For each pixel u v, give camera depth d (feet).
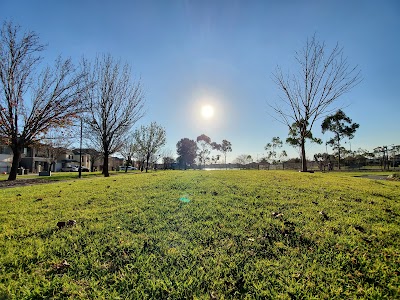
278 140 160.25
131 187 25.84
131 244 10.96
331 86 60.08
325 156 126.62
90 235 12.12
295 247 10.80
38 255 10.09
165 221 13.96
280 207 16.81
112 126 70.85
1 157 150.10
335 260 9.79
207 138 246.06
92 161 172.14
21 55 51.80
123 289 8.00
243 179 32.17
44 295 7.72
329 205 17.63
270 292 7.93
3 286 8.11
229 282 8.41
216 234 12.04
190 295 7.73
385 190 26.09
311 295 7.81
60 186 30.17
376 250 10.62
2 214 16.15
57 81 55.47
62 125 56.95
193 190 23.15
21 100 53.21
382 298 7.68
